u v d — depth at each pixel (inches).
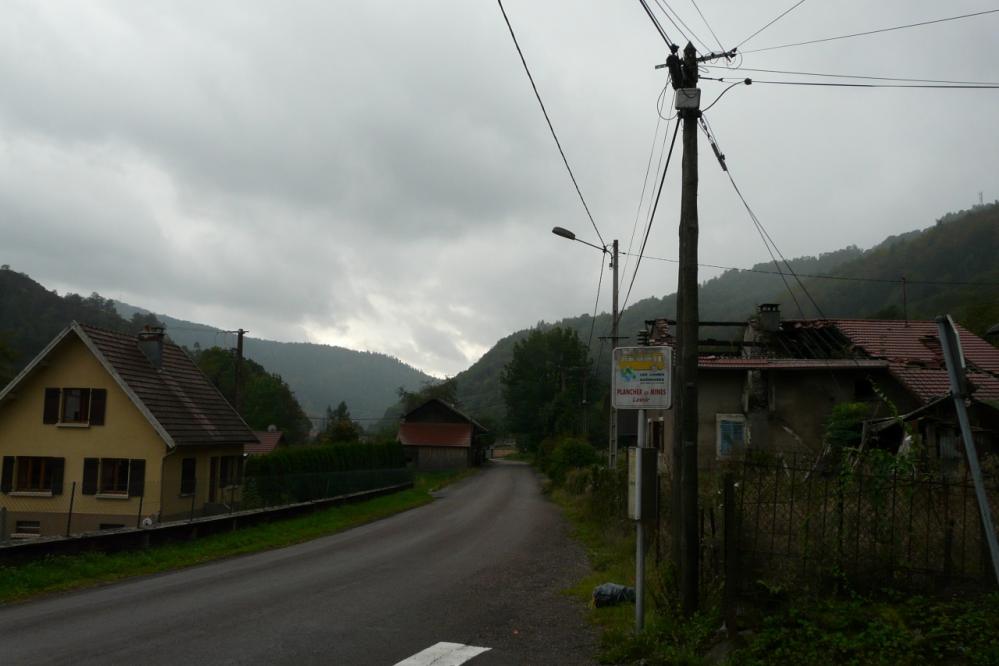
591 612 351.6
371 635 303.0
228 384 2910.9
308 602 383.6
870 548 266.4
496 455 4761.3
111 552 592.4
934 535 262.8
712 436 921.5
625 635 282.4
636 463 292.0
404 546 690.8
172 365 1208.8
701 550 302.7
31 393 1047.6
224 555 646.5
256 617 340.8
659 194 534.3
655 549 438.9
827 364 879.7
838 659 231.1
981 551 253.8
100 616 347.9
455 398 4729.3
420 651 275.9
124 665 252.7
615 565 488.7
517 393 3563.0
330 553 644.1
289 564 565.0
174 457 1043.9
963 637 229.5
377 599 393.7
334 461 1497.3
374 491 1525.6
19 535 998.4
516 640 298.7
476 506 1289.4
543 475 2546.8
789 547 272.1
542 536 771.4
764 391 898.1
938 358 913.5
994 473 264.1
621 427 2102.6
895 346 963.3
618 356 301.0
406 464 2751.0
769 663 233.6
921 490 266.5
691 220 315.0
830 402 895.7
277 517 966.4
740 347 1098.1
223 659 261.1
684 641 267.9
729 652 252.5
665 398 294.7
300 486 1138.0
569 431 2733.8
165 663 255.6
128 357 1092.5
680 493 310.7
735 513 274.1
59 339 1031.6
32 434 1039.0
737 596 270.4
